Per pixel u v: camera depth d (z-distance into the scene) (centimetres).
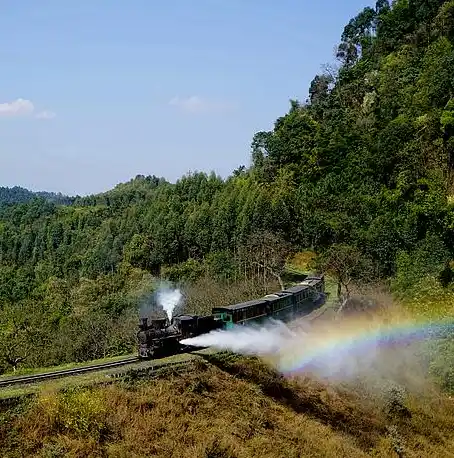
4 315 6519
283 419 2805
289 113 10031
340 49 11675
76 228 13338
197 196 10000
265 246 6744
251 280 6406
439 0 9394
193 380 2700
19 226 14862
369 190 7356
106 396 2347
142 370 2594
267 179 8894
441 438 3425
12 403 2167
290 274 6706
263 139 9912
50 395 2225
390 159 7275
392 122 7706
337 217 7138
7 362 4697
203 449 2247
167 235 8688
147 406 2402
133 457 2102
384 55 9994
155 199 11456
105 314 6228
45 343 5312
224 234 7875
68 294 8294
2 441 2022
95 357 4869
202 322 3294
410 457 3039
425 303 4925
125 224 10894
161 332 2967
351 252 6025
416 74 8544
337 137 8512
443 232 6212
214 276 7100
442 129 7025
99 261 9981
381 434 3183
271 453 2439
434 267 5625
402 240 6269
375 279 5925
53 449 2023
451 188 6662
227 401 2703
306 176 8481
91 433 2142
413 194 6744
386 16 10306
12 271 10994
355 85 9612
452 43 8306
